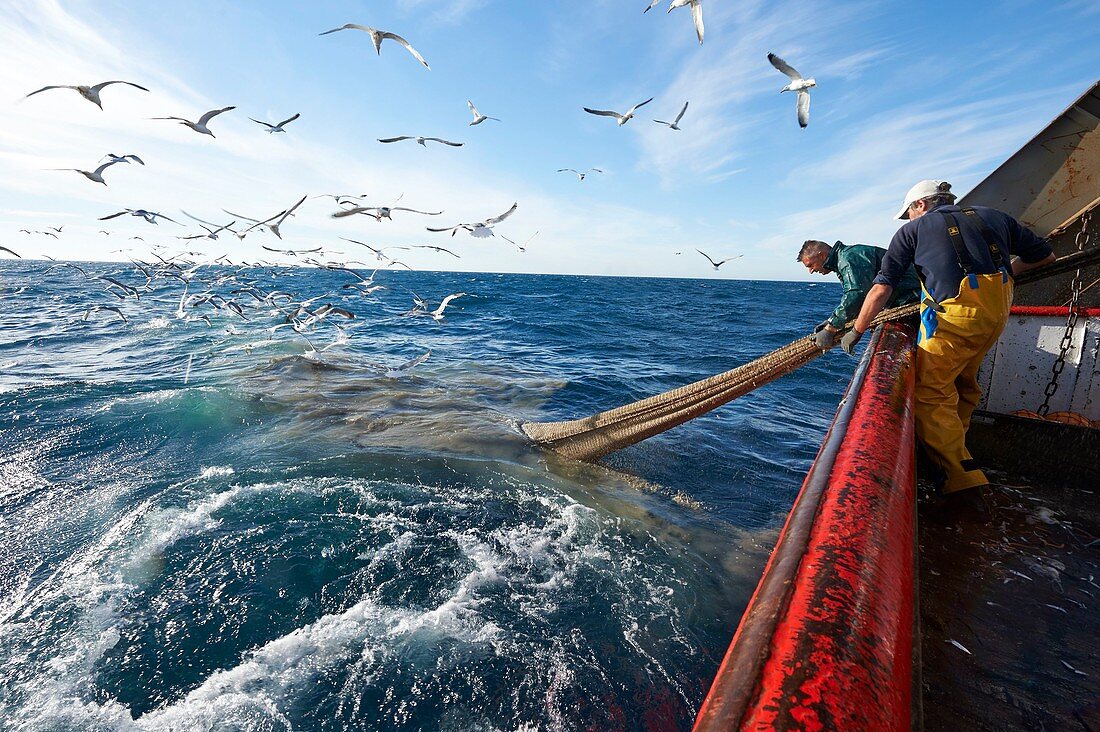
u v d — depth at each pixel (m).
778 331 19.58
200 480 5.77
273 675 3.33
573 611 3.79
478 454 6.47
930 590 2.43
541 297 36.66
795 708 0.75
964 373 3.40
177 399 8.48
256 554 4.48
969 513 3.07
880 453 1.66
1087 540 2.82
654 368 12.37
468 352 14.31
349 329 18.38
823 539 1.21
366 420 7.74
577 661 3.35
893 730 0.78
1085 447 3.44
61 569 4.30
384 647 3.52
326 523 4.93
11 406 8.00
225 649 3.53
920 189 3.42
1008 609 2.29
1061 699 1.82
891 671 0.88
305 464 6.17
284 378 10.17
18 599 3.96
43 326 17.45
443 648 3.49
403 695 3.16
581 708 3.03
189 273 10.51
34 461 6.27
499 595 3.98
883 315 3.92
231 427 7.46
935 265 2.96
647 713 2.99
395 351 14.07
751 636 0.97
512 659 3.39
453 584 4.11
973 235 2.88
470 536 4.73
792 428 7.73
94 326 17.66
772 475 6.03
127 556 4.46
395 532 4.79
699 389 5.17
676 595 3.93
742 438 7.21
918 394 3.15
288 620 3.77
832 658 0.84
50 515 5.09
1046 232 4.45
